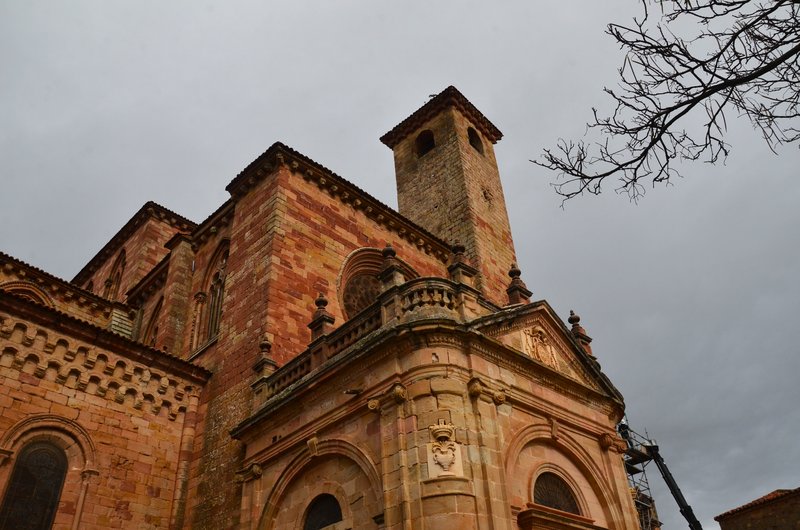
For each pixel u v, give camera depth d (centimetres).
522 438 1728
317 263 2730
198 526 2148
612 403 2159
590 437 2011
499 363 1777
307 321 2527
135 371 2369
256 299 2506
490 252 4062
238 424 2159
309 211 2845
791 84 775
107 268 4806
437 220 4284
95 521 2047
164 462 2312
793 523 3912
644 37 813
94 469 2111
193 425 2442
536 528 1560
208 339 2850
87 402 2192
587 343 2372
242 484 2016
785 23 758
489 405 1650
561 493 1814
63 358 2189
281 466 1922
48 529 1947
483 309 1888
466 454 1516
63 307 3092
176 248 3291
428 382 1595
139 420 2308
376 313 1858
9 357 2061
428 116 4894
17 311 2123
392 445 1573
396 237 3312
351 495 1656
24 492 1939
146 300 3566
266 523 1855
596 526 1767
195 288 3108
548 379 1928
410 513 1443
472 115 4956
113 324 3173
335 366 1823
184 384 2488
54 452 2061
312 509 1794
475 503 1452
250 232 2788
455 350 1669
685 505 4728
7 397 2005
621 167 880
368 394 1708
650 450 4966
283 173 2831
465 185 4269
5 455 1928
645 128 844
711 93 793
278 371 2150
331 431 1808
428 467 1477
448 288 1800
